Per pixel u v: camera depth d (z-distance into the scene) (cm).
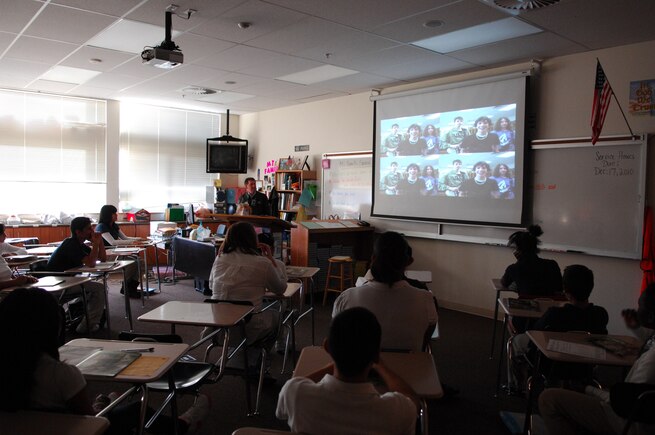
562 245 494
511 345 338
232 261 325
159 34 465
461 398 343
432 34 442
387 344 226
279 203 846
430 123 613
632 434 196
